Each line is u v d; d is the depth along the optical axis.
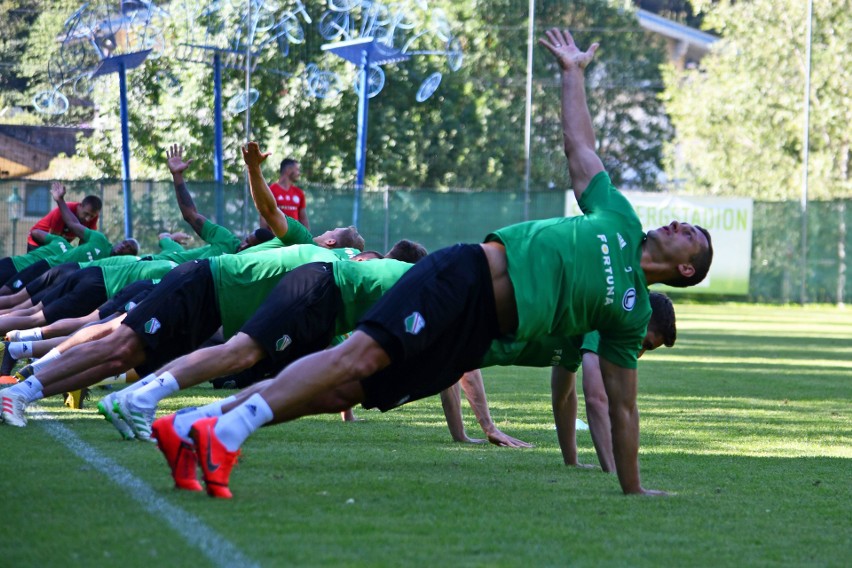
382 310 7.95
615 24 71.12
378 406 8.66
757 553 7.06
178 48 49.16
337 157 54.59
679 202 49.06
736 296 49.88
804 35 62.78
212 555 6.38
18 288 20.80
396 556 6.53
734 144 66.00
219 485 7.96
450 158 61.00
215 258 10.88
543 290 8.18
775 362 24.89
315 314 9.62
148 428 10.47
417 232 44.53
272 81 53.00
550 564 6.52
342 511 7.78
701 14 87.25
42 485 8.36
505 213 45.97
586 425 14.04
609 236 8.48
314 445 11.48
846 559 6.99
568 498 8.73
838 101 62.12
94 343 10.81
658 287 50.72
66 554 6.30
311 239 11.18
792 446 12.65
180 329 10.63
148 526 7.03
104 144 51.97
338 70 53.72
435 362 8.28
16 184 38.00
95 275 15.79
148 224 38.72
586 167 8.95
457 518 7.73
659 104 72.62
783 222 49.72
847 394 18.67
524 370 22.75
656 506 8.50
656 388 19.19
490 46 66.44
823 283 49.84
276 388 7.93
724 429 14.05
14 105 51.97
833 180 62.53
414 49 58.94
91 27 37.97
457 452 11.38
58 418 12.75
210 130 51.94
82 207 23.73
